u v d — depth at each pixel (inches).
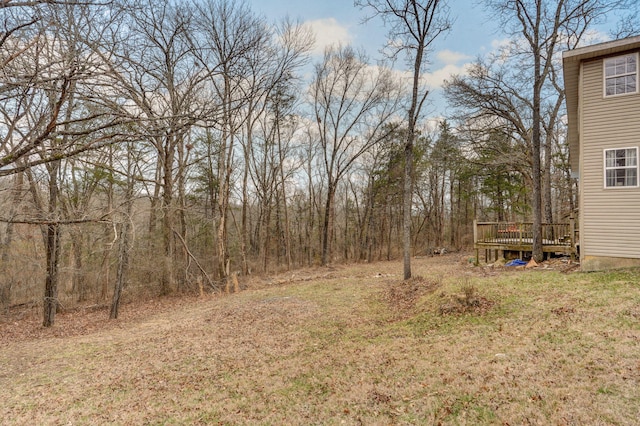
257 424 184.7
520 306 311.7
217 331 372.8
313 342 311.3
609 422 144.1
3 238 515.5
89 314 559.2
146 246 655.1
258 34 684.1
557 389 173.2
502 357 219.1
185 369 271.7
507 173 1048.2
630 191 382.0
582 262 406.6
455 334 280.4
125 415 204.5
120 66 210.5
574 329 244.2
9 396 240.4
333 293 529.3
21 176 363.9
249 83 709.3
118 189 619.5
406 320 346.6
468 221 1417.3
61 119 237.5
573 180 1008.2
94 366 292.7
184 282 701.3
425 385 200.8
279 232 1182.3
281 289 627.2
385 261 1127.6
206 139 809.5
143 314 535.5
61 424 198.7
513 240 581.0
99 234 559.5
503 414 160.2
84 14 187.9
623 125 389.1
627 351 199.2
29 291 550.0
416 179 1173.7
